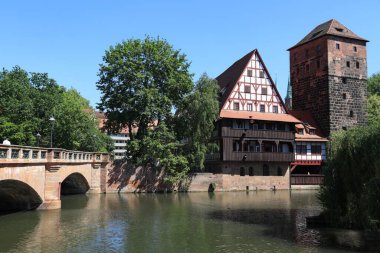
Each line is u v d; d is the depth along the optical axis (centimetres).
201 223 2812
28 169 2838
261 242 2197
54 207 3362
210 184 5719
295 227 2639
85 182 4891
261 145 6144
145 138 5169
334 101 6744
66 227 2619
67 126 5116
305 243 2164
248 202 4212
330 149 2725
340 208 2489
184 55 5659
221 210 3525
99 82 5441
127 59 5325
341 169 2448
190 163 5509
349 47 6969
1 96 4584
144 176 5384
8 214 3131
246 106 6159
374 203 2108
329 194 2530
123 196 4816
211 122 5506
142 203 4053
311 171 6762
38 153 3034
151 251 2003
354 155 2403
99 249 2036
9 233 2408
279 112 6375
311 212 3391
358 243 2159
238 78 6150
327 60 6762
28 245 2103
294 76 7562
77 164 4253
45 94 4869
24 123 4450
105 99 5434
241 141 6000
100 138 6606
